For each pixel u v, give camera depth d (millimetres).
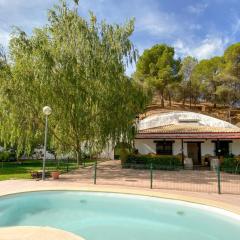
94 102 22047
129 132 24188
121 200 13734
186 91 64875
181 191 14320
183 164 25156
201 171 22625
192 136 26219
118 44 22297
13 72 20531
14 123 20844
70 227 11023
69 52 20906
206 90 62250
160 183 16766
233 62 57531
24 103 20922
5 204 13078
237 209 10844
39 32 21500
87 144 25109
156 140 28500
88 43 21328
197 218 11445
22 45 20594
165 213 12156
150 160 24922
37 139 22859
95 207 13172
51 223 11391
